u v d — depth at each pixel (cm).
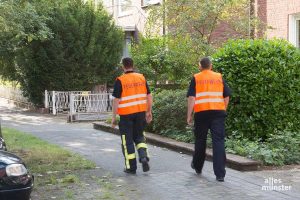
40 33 1930
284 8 1738
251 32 1606
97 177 856
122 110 887
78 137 1362
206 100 837
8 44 2259
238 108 1077
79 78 2259
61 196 739
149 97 909
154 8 1631
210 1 1494
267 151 957
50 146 1166
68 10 2264
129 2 2514
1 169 588
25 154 1052
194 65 1581
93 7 2312
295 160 975
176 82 1645
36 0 2022
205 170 907
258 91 1058
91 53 2216
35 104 2425
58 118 2047
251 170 912
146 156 877
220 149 824
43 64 2236
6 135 1355
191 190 769
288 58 1092
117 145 1211
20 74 2411
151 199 724
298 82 1089
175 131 1235
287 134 1023
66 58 2225
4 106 2750
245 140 1041
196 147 859
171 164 967
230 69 1087
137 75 900
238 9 1592
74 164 950
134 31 2448
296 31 1723
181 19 1534
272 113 1068
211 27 1548
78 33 2214
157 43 1686
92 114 1917
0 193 580
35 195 745
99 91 2312
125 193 756
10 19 1644
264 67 1070
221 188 779
